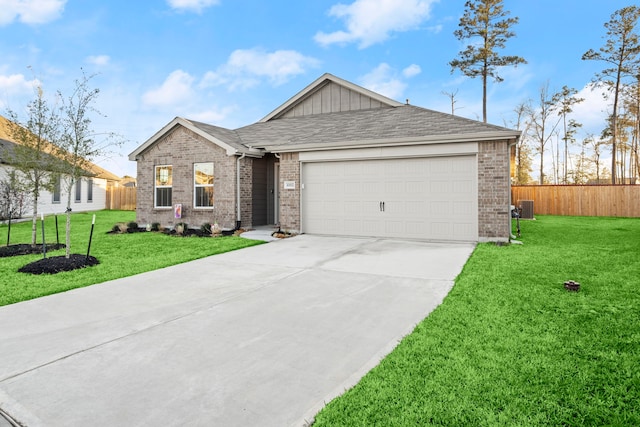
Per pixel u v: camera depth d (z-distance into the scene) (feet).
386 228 35.35
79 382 9.72
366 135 37.14
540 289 17.35
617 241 32.63
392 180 35.01
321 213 38.29
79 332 13.20
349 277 20.66
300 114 53.98
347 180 37.01
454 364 10.27
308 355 11.21
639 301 15.38
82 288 19.16
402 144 33.78
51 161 28.68
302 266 23.70
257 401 8.77
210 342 12.23
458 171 32.50
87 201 82.02
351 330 13.14
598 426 7.63
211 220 43.01
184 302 16.62
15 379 9.89
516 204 67.92
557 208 65.82
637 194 60.59
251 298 17.10
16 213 56.80
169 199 46.16
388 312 14.92
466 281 19.04
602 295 16.31
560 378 9.44
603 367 9.98
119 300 17.01
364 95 49.90
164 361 10.90
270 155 47.98
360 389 9.11
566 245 30.32
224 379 9.82
